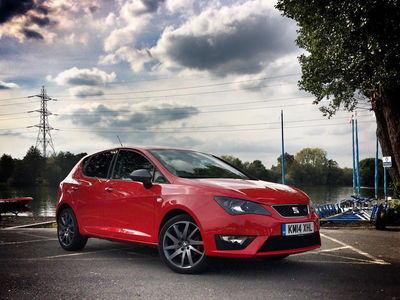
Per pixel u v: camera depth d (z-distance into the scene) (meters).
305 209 4.86
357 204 15.49
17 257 5.95
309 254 6.31
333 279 4.55
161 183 5.16
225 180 5.18
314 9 14.01
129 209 5.42
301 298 3.79
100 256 6.02
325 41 14.25
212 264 5.29
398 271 5.04
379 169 108.69
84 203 6.18
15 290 4.07
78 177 6.57
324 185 125.19
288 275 4.73
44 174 114.62
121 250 6.59
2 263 5.47
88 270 5.00
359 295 3.90
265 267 5.18
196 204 4.63
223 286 4.21
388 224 11.86
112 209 5.68
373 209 11.95
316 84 17.61
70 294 3.93
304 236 4.73
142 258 5.84
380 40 12.21
